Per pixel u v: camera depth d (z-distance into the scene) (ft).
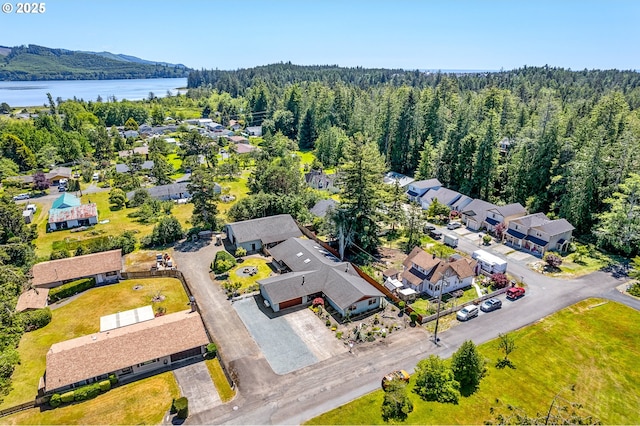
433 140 315.17
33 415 98.58
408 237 209.67
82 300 151.64
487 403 102.68
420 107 325.62
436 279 152.15
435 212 237.86
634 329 133.80
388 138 337.31
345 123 426.10
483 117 304.71
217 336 129.59
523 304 148.87
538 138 240.94
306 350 122.62
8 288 144.97
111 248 189.47
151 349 114.11
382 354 120.67
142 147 451.94
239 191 301.22
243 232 194.08
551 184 232.53
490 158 253.24
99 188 313.94
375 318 138.21
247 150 422.41
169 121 634.84
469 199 245.65
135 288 159.94
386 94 411.34
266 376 111.75
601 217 195.62
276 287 145.48
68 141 399.24
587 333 131.54
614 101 252.21
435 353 121.08
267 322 136.87
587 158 204.64
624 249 185.06
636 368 116.47
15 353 116.98
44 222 239.50
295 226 206.28
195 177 209.15
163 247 199.11
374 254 192.95
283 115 509.76
